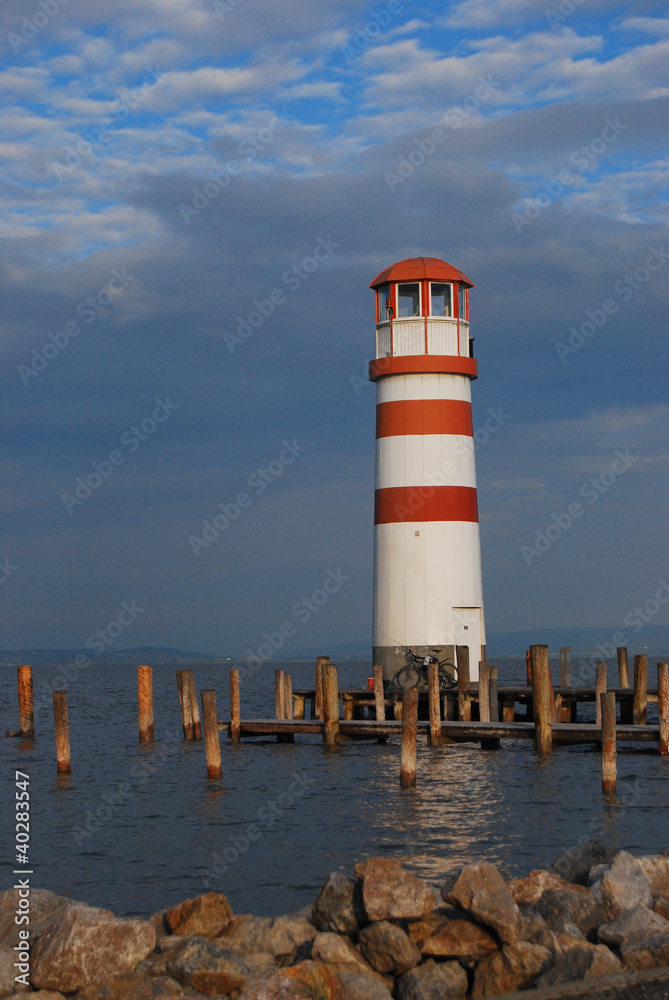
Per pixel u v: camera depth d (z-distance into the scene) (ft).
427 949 42.09
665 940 41.73
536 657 102.32
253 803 87.81
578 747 111.55
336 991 39.75
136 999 39.40
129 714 202.80
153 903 60.39
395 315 127.95
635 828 74.38
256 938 45.62
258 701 226.99
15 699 275.80
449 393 127.03
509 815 79.30
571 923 45.01
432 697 108.06
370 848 70.69
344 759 108.37
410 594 124.98
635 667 124.06
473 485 129.08
